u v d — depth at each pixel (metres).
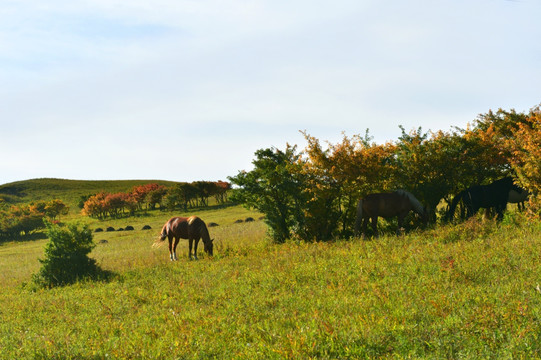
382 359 5.57
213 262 17.62
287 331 7.08
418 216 19.28
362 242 15.62
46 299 14.33
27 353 7.78
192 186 122.25
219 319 8.42
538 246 10.85
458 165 19.61
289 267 13.12
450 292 8.20
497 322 6.25
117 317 10.35
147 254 26.38
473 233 14.30
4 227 103.56
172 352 6.77
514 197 17.86
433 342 5.83
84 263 18.61
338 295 9.16
